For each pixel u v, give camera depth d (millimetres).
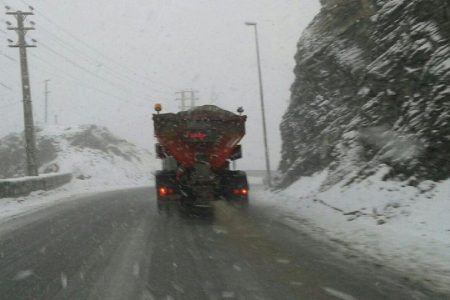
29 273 7395
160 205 13938
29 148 28109
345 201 13031
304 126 22422
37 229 11781
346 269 7359
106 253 8719
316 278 6895
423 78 12367
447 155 10852
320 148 19781
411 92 12867
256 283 6684
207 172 13828
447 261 7422
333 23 21516
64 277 7117
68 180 31422
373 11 18516
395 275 6961
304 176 21141
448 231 8820
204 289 6426
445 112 11172
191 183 13680
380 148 14031
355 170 14852
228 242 9672
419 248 8227
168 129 14328
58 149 44938
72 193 25312
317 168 20078
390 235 9312
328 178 16266
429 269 7152
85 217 13852
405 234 9211
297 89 24859
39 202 19656
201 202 13539
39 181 23844
